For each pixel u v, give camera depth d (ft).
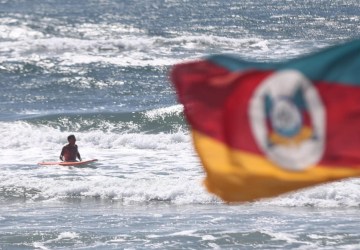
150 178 266.16
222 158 94.73
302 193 233.35
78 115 382.63
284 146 93.50
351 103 92.27
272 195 94.94
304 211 220.02
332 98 92.68
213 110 94.68
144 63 529.04
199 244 187.73
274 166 93.71
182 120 375.45
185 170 280.10
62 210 229.86
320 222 206.18
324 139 93.09
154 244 188.34
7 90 469.98
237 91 93.97
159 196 242.99
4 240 194.59
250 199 95.40
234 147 94.43
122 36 650.84
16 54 558.97
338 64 92.38
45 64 526.57
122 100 444.55
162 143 333.01
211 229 200.75
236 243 188.55
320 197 231.09
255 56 545.03
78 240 193.67
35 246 189.78
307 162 93.35
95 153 319.88
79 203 240.73
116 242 191.01
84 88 474.90
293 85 93.09
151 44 589.73
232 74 94.12
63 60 538.06
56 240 194.08
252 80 93.66
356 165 92.58
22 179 267.18
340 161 92.94
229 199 95.81
